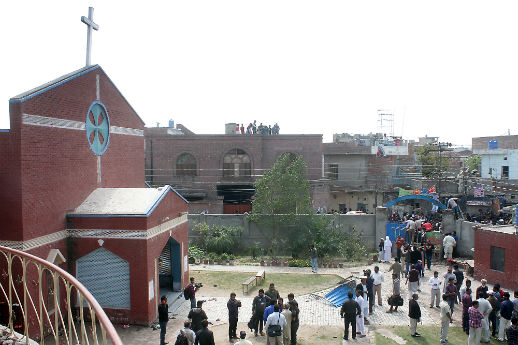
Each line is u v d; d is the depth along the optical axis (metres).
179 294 18.78
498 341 14.27
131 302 15.49
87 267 15.84
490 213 33.22
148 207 15.92
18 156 13.58
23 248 13.68
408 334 14.73
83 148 17.16
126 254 15.50
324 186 37.12
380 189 40.81
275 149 37.41
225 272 22.86
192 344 11.51
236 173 37.22
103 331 4.55
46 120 14.80
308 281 21.19
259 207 27.95
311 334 14.75
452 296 15.98
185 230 19.73
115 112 19.97
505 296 14.23
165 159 37.06
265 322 13.29
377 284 17.56
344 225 28.55
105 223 15.63
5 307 13.55
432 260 25.28
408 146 52.84
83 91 17.11
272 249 27.20
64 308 15.47
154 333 14.75
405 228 26.97
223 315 16.48
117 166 20.20
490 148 50.84
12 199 13.68
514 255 18.88
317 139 37.47
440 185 38.72
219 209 35.59
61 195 15.59
